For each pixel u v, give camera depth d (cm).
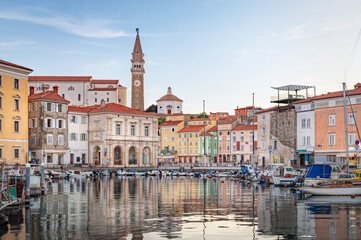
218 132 16325
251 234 2816
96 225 3144
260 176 8550
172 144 17312
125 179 10388
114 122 13550
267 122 11781
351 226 3100
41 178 5806
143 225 3138
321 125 9750
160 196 5434
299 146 10488
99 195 5588
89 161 13612
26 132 9944
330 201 4750
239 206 4291
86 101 19625
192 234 2809
